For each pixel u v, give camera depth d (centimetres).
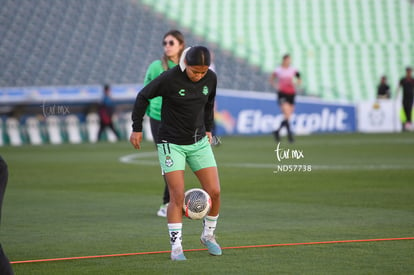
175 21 12319
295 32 12550
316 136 9238
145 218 2938
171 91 2042
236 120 9919
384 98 10381
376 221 2722
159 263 2014
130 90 9906
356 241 2300
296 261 2006
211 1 12788
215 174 2128
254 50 12194
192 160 2122
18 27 12112
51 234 2552
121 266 1981
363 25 12762
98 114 9981
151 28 12162
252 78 11594
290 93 7800
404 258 2019
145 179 4531
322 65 12069
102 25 12175
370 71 12119
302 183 4097
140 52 11788
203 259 2061
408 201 3291
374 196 3475
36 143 9681
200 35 12162
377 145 7188
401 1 13050
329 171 4731
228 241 2344
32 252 2216
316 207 3145
